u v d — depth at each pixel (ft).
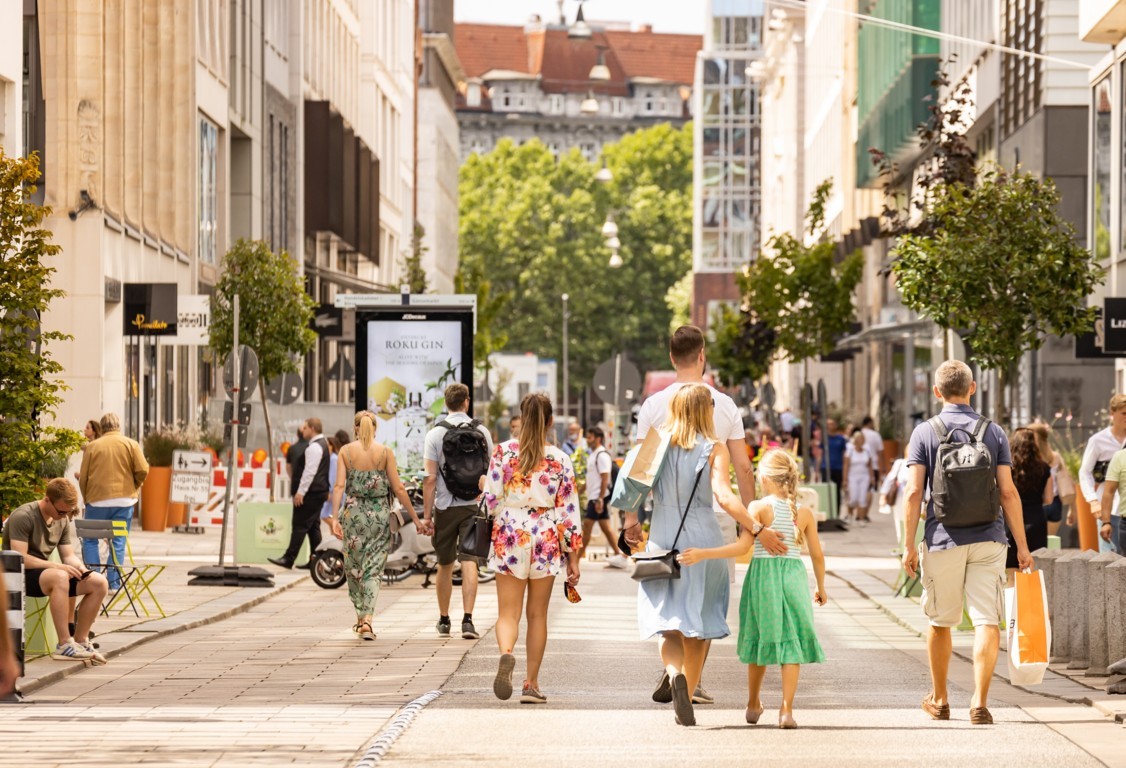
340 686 70.59
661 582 58.13
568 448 168.96
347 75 342.85
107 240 166.91
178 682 72.38
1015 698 66.44
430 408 140.36
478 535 65.46
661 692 63.82
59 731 56.75
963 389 60.85
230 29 232.73
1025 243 118.01
